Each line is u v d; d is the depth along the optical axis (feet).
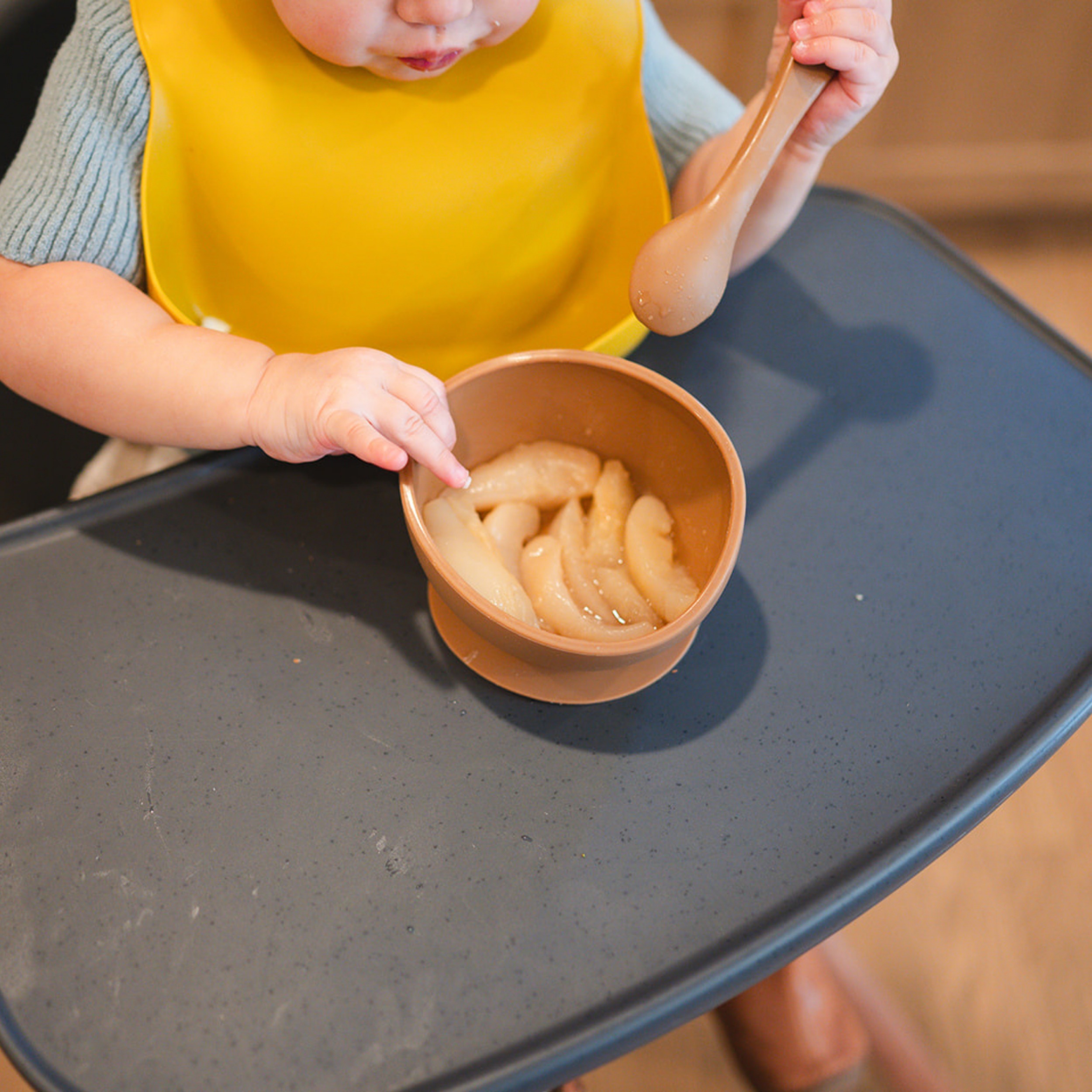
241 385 1.84
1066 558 1.99
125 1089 1.37
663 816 1.63
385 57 1.93
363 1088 1.38
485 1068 1.39
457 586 1.56
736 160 1.73
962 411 2.21
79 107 1.99
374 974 1.47
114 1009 1.43
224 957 1.48
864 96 1.89
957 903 3.59
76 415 2.00
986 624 1.88
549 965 1.48
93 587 1.86
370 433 1.67
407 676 1.78
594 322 2.35
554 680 1.72
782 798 1.66
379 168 2.08
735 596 1.90
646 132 2.19
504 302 2.30
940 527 2.02
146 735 1.69
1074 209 5.63
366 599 1.87
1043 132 5.14
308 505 1.99
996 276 5.42
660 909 1.54
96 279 1.99
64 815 1.60
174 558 1.90
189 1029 1.42
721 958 1.48
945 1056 3.32
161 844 1.57
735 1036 3.01
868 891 1.56
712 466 1.76
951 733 1.74
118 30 1.97
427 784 1.65
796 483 2.07
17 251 1.99
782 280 2.45
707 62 4.72
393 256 2.16
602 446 1.93
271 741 1.69
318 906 1.53
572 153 2.17
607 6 2.10
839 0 1.80
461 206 2.14
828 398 2.22
